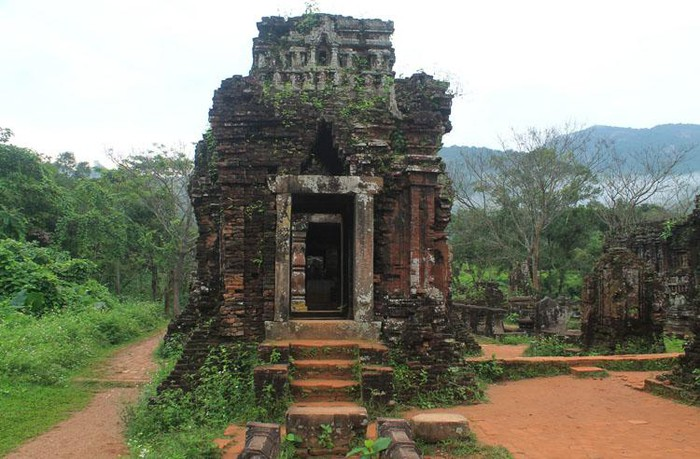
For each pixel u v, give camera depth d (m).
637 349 17.47
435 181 11.84
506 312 28.25
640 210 46.72
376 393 9.38
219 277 12.36
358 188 11.38
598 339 18.55
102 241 34.50
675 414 9.93
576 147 43.41
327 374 9.88
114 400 12.51
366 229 11.33
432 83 12.41
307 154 11.71
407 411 10.03
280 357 9.88
